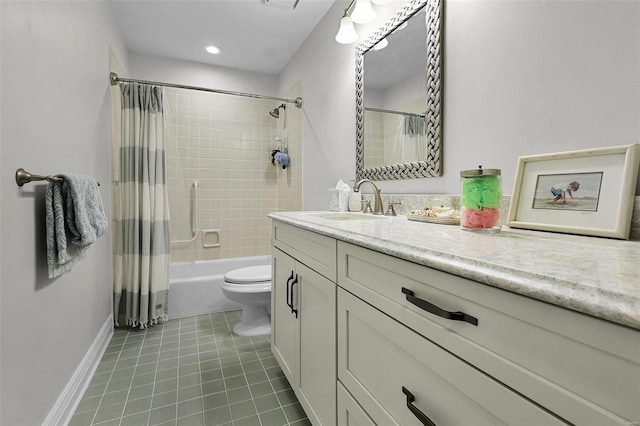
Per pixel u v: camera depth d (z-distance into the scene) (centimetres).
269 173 346
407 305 64
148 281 221
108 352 184
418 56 140
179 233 252
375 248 72
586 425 34
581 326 35
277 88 351
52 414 115
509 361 43
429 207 132
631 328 31
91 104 172
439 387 56
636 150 69
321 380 105
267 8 228
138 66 294
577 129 82
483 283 47
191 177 313
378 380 75
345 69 205
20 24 97
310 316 115
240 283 212
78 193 115
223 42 277
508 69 100
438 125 127
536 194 88
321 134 240
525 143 95
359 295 82
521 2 96
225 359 177
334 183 221
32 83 104
